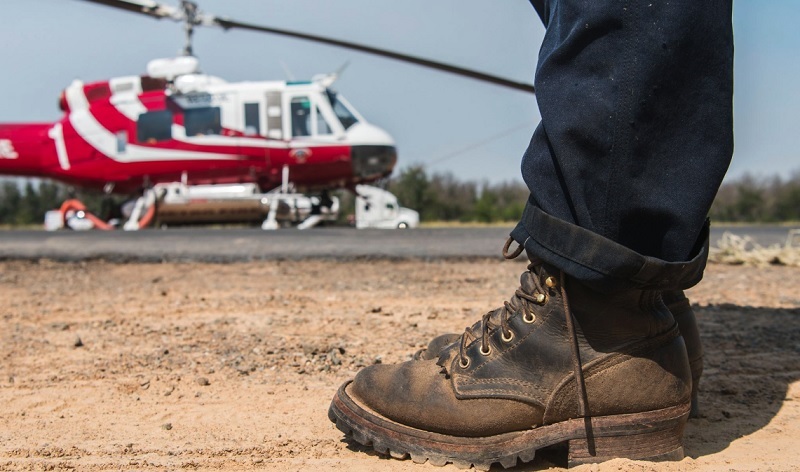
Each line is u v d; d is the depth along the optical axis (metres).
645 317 1.37
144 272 5.23
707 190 1.27
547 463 1.46
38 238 6.30
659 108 1.25
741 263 5.51
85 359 2.50
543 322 1.40
